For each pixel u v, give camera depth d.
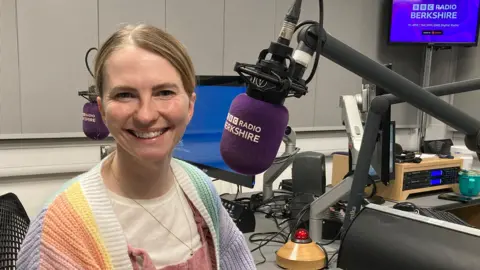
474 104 3.40
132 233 0.70
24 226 1.02
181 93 0.64
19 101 2.18
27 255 0.62
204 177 0.85
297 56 0.61
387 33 3.43
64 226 0.63
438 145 2.63
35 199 2.30
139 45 0.61
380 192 2.04
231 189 2.34
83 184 0.68
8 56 2.12
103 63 0.62
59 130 2.29
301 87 0.62
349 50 0.65
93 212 0.65
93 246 0.64
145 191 0.71
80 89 2.32
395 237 0.76
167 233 0.73
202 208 0.80
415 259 0.71
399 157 2.08
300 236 1.27
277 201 1.90
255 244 1.43
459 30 3.31
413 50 3.70
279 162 1.77
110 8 2.35
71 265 0.61
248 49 2.86
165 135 0.63
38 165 2.27
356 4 3.34
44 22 2.19
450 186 2.19
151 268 0.68
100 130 1.30
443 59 3.76
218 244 0.83
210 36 2.69
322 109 3.27
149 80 0.60
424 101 0.75
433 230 0.74
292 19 0.60
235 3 2.76
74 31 2.27
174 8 2.54
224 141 0.65
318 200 1.41
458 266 0.66
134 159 0.65
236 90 1.51
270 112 0.61
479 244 0.68
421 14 3.30
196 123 1.68
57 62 2.25
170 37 0.65
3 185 2.21
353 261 0.80
